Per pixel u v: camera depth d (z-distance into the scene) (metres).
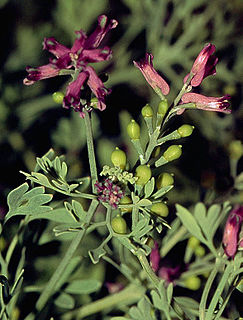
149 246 0.09
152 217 0.09
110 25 0.09
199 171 0.16
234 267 0.09
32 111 0.18
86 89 0.09
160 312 0.10
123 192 0.09
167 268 0.12
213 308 0.09
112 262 0.11
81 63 0.08
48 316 0.12
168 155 0.09
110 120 0.18
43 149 0.18
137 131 0.09
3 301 0.10
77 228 0.09
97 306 0.12
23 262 0.11
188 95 0.09
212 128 0.18
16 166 0.17
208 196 0.14
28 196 0.09
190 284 0.11
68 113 0.18
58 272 0.10
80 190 0.10
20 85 0.18
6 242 0.12
